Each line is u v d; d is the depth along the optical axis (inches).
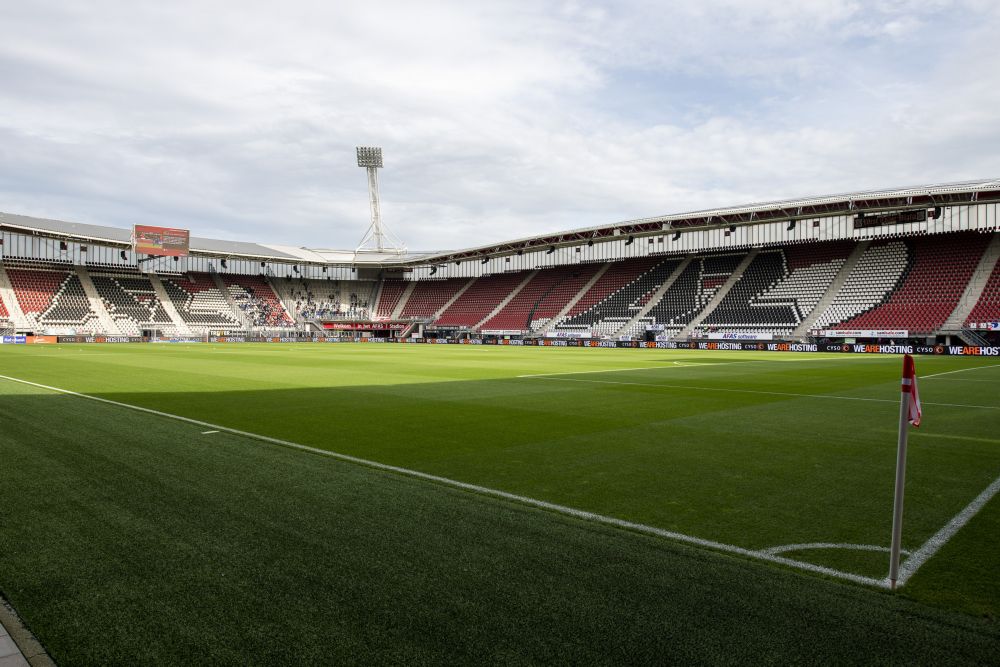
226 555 197.5
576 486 290.4
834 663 137.6
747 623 155.4
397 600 166.6
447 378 874.1
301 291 3622.0
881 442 403.5
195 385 743.7
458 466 329.4
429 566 189.9
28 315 2583.7
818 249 2500.0
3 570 185.3
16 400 569.9
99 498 259.1
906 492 283.1
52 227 2551.7
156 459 333.7
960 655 141.5
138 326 2839.6
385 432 431.2
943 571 191.8
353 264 3528.5
